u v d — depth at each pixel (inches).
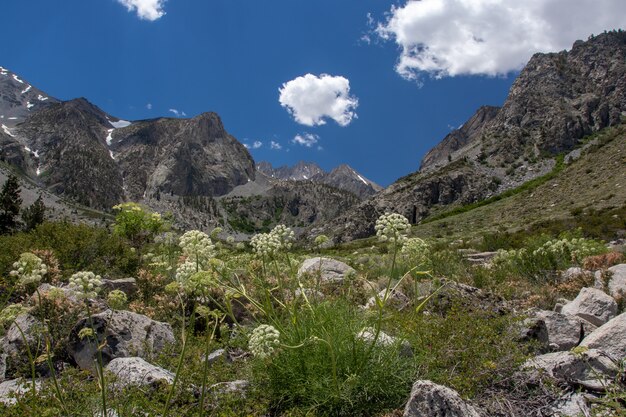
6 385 227.1
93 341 257.6
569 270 515.8
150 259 469.1
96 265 475.2
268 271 350.0
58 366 258.7
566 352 231.9
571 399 199.0
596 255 582.2
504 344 227.8
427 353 229.3
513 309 333.4
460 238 2273.6
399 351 223.5
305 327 227.6
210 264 217.9
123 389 197.8
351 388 199.5
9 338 261.0
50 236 533.0
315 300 263.4
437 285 359.6
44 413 168.6
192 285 193.6
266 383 221.0
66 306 277.1
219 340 290.2
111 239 523.5
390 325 270.2
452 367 225.8
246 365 234.7
